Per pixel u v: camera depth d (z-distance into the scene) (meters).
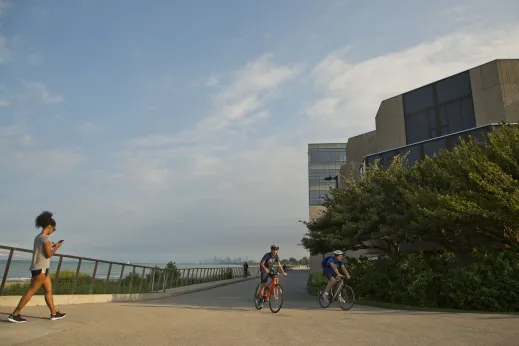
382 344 6.90
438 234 15.04
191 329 8.23
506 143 13.73
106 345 6.41
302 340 7.23
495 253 12.53
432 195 13.62
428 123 24.20
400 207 16.34
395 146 25.48
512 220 12.27
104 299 15.88
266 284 12.12
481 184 12.42
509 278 11.55
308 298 20.36
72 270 14.34
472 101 22.42
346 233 17.62
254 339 7.29
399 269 14.35
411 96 25.27
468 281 12.12
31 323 7.88
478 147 14.73
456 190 14.02
